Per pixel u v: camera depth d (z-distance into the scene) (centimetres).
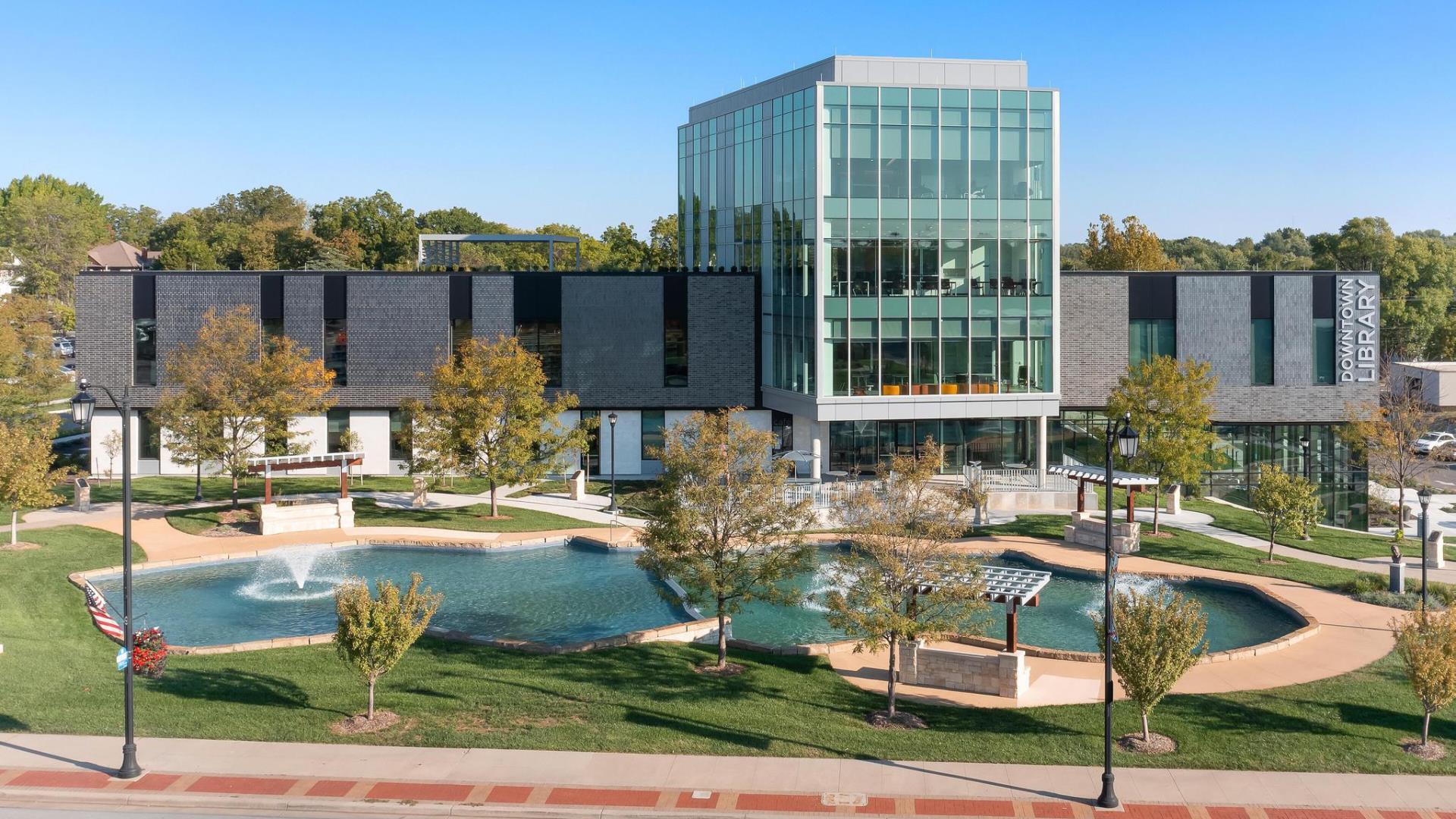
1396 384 8756
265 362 5150
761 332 6400
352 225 13150
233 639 3322
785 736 2488
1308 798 2156
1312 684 2872
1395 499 6047
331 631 3403
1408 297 11850
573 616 3647
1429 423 6262
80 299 6153
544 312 6328
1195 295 6350
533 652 3156
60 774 2217
